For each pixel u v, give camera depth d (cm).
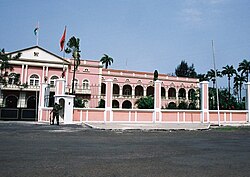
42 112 2620
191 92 6144
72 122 2414
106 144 971
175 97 5978
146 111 2694
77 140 1082
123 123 2486
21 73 4878
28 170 533
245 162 658
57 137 1188
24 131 1482
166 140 1159
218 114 2619
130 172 536
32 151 772
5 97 4762
